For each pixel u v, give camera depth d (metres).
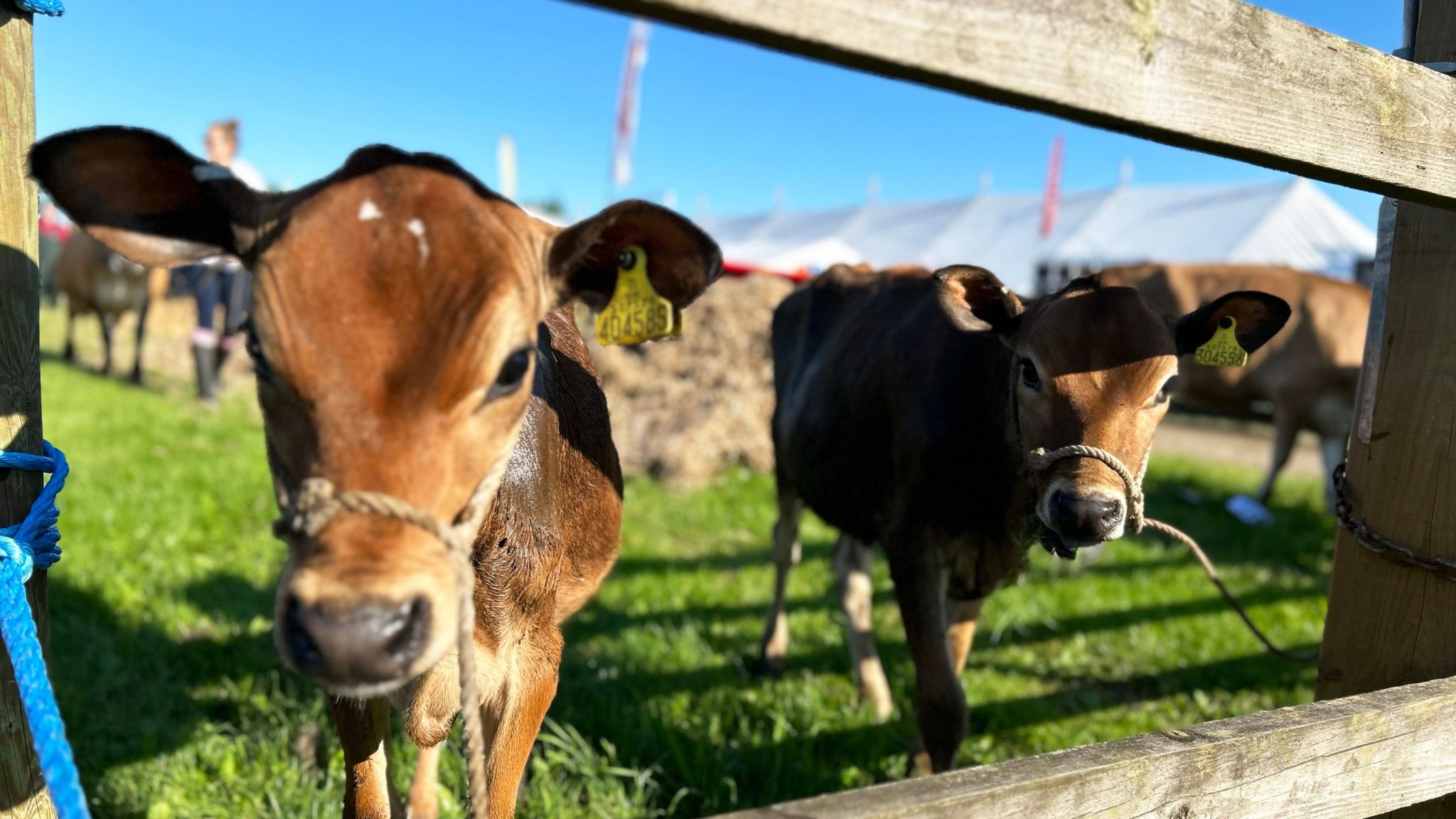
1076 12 1.21
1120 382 2.60
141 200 1.57
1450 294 2.00
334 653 1.29
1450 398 2.00
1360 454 2.19
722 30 1.02
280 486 1.55
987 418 2.96
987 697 3.96
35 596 1.71
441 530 1.40
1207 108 1.35
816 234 37.31
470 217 1.48
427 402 1.40
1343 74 1.51
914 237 32.06
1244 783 1.50
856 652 3.93
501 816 2.11
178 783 2.93
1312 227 20.31
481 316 1.42
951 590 3.26
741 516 6.62
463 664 1.43
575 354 2.66
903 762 3.38
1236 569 5.86
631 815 2.92
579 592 2.59
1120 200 25.75
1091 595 5.23
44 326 16.16
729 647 4.37
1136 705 3.98
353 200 1.44
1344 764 1.62
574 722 3.46
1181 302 7.79
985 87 1.16
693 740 3.35
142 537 5.03
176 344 14.20
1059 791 1.30
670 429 7.81
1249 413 8.44
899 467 3.17
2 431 1.64
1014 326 2.86
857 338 3.70
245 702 3.42
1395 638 2.12
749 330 8.66
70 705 3.22
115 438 7.26
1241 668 4.29
